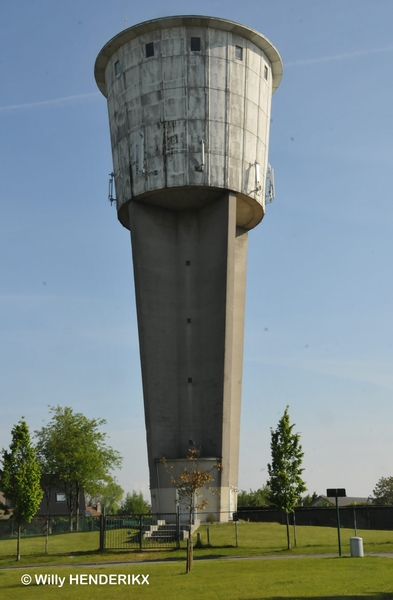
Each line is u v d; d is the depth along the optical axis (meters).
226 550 30.94
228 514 42.22
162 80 44.75
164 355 44.91
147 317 44.94
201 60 44.69
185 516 41.31
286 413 31.55
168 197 45.44
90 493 59.09
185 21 44.50
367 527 43.38
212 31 45.16
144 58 45.47
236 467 48.00
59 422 57.91
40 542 38.25
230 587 18.69
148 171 44.66
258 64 46.84
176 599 16.77
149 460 43.38
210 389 43.84
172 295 46.06
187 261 46.44
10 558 31.20
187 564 23.14
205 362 44.53
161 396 44.22
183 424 44.19
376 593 16.84
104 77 50.03
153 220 46.41
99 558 29.70
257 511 50.22
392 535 36.22
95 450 57.78
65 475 55.84
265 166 47.41
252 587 18.52
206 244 46.06
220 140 44.44
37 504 31.75
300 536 35.75
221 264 44.69
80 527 56.12
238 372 49.34
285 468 31.06
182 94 44.41
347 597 16.27
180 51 44.72
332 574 20.98
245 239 51.69
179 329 45.66
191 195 45.12
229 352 43.81
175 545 32.59
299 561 25.48
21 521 31.34
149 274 45.59
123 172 46.34
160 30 45.19
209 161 44.06
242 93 45.50
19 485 31.56
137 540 35.03
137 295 45.25
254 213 48.41
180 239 47.03
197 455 41.75
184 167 43.91
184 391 44.62
